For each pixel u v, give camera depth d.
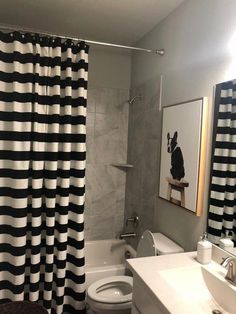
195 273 1.42
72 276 2.12
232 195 1.50
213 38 1.62
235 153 1.49
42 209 2.03
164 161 2.14
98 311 1.92
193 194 1.76
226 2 1.51
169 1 1.95
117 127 3.00
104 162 2.98
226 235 1.52
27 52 1.84
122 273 2.59
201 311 1.11
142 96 2.64
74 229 2.07
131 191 2.90
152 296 1.20
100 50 2.89
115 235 3.08
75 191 2.04
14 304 1.51
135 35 2.59
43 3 2.03
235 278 1.27
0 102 1.84
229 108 1.52
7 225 1.92
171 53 2.11
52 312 2.09
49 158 1.96
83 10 2.12
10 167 1.87
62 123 2.00
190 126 1.80
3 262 1.94
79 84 1.99
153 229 2.35
